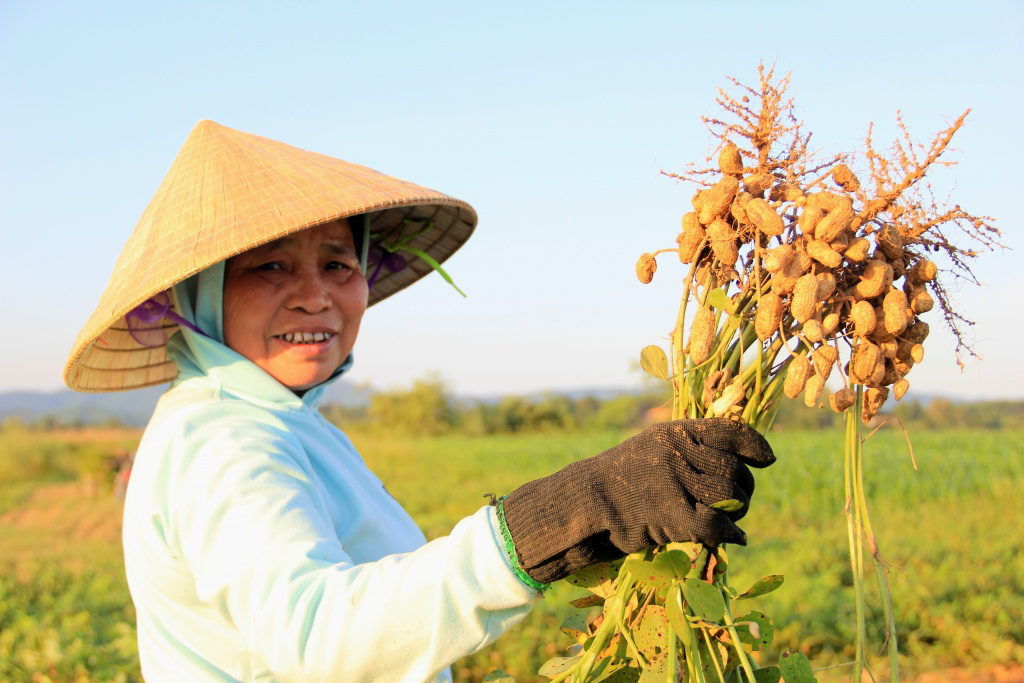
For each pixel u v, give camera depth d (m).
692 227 1.38
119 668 5.54
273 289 1.72
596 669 1.42
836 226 1.27
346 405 43.06
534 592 1.24
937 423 32.97
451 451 25.56
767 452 1.26
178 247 1.66
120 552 10.61
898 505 13.36
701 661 1.39
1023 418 33.72
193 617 1.48
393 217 2.32
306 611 1.22
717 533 1.19
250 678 1.49
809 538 9.98
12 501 17.98
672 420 1.42
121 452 22.72
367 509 1.68
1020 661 5.98
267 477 1.39
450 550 1.23
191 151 1.87
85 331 1.79
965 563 8.31
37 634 6.20
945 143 1.31
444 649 1.20
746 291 1.40
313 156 1.88
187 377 1.76
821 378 1.30
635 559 1.27
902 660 6.04
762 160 1.38
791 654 1.44
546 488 1.26
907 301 1.36
